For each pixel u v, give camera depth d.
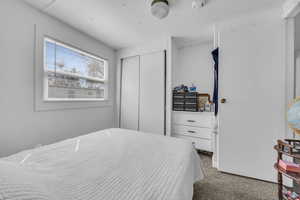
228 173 1.80
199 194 1.39
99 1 1.50
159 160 0.93
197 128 2.38
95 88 2.60
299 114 1.17
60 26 1.89
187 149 1.15
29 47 1.57
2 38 1.36
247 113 1.72
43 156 0.92
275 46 1.59
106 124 2.78
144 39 2.51
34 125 1.63
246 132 1.72
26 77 1.55
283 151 1.15
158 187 0.65
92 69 2.53
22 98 1.52
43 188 0.52
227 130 1.82
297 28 1.90
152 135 1.54
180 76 3.01
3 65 1.37
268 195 1.38
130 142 1.27
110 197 0.56
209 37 2.45
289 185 1.54
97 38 2.46
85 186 0.62
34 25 1.61
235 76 1.78
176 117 2.58
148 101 2.64
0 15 1.34
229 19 1.86
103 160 0.90
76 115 2.16
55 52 1.91
